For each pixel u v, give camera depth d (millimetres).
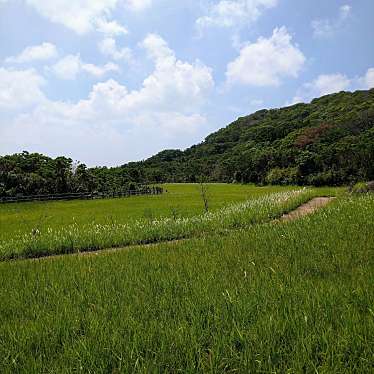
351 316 4023
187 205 41938
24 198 59000
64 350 3857
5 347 4051
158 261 8750
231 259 8344
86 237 15602
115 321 4465
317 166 78188
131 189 76750
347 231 10453
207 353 3686
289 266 6965
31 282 7422
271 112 176875
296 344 3562
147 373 3242
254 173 97875
